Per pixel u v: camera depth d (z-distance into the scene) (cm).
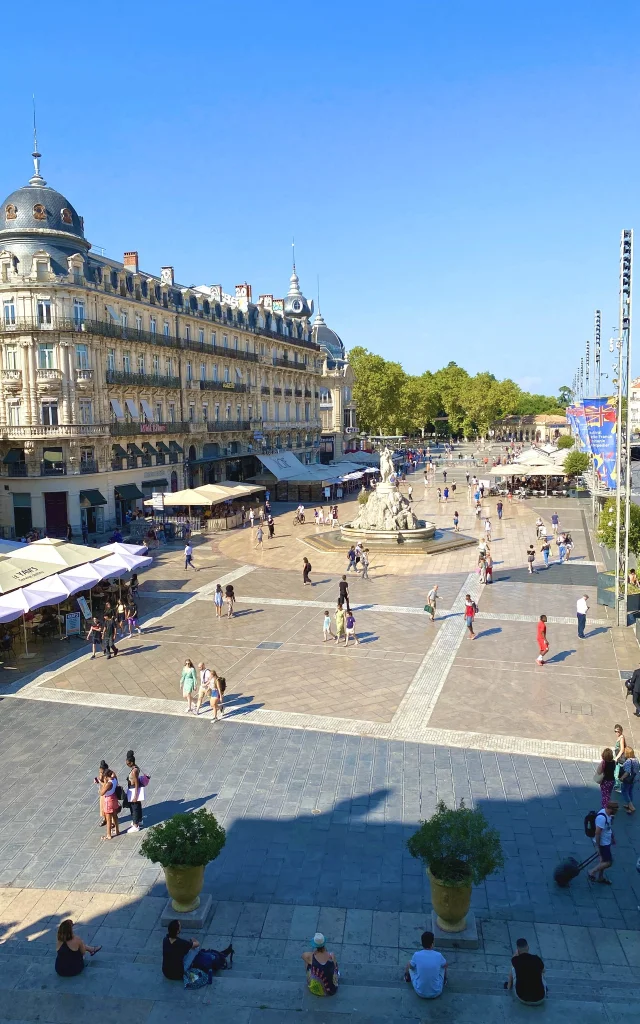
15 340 4909
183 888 1206
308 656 2612
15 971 1076
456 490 8269
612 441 3278
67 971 1055
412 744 1889
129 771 1764
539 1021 934
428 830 1162
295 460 8112
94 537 5112
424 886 1316
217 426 7038
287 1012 959
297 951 1141
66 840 1486
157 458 6103
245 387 7731
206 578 3956
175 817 1229
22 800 1642
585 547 4712
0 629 2797
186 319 6594
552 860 1384
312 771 1752
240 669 2492
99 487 5303
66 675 2472
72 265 4988
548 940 1164
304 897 1284
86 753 1873
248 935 1182
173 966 1036
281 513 6756
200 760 1820
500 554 4531
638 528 3138
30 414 4944
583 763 1775
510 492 7794
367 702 2175
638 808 1583
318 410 10306
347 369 11962
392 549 4584
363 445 13025
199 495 5244
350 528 5006
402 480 9531
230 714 2109
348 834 1481
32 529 5000
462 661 2525
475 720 2030
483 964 1100
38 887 1327
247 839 1466
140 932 1196
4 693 2309
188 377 6688
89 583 2820
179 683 2375
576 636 2792
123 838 1494
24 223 4991
